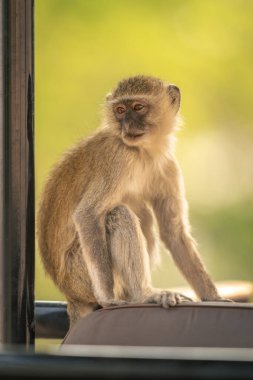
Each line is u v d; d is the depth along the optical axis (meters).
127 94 10.88
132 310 6.59
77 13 25.06
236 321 6.34
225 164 24.47
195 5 25.25
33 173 7.39
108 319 6.57
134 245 9.84
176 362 3.64
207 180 24.28
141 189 10.77
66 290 10.54
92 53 24.97
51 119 24.42
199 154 24.44
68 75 24.80
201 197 24.09
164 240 11.03
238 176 24.48
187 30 25.16
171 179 10.85
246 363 3.62
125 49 25.02
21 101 7.30
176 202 10.85
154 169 10.73
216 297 10.33
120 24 25.09
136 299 9.71
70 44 24.92
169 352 3.80
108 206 10.27
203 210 23.94
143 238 9.88
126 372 3.61
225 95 24.97
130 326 6.49
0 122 7.28
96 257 9.94
